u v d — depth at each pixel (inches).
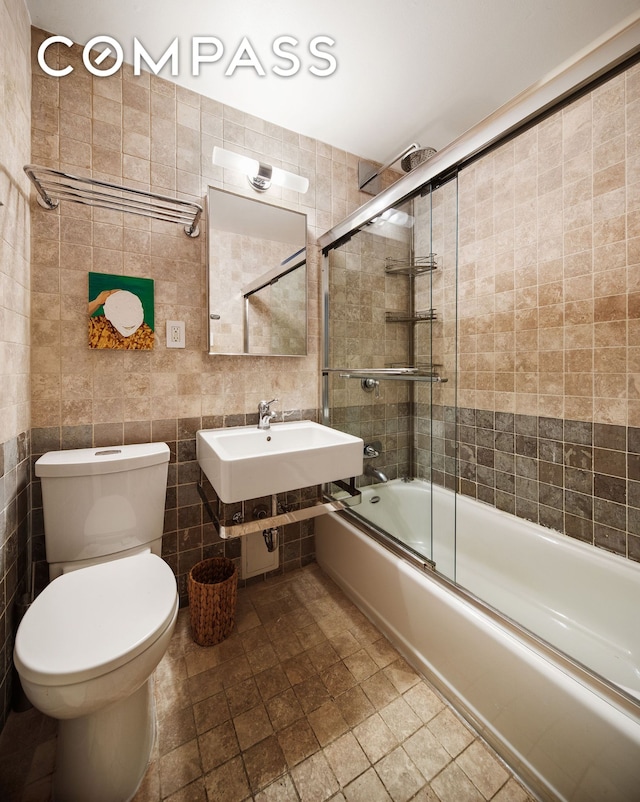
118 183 56.9
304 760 40.0
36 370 52.4
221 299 65.6
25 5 48.0
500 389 74.8
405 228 61.4
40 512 52.7
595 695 33.0
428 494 56.8
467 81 61.1
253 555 70.7
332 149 78.4
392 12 49.1
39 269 51.9
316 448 53.6
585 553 58.8
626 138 54.0
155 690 48.6
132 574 44.2
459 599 47.0
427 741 42.1
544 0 47.2
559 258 63.6
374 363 68.0
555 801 34.7
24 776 37.8
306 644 57.0
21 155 46.5
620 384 56.6
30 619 36.1
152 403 61.0
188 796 36.7
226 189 66.4
